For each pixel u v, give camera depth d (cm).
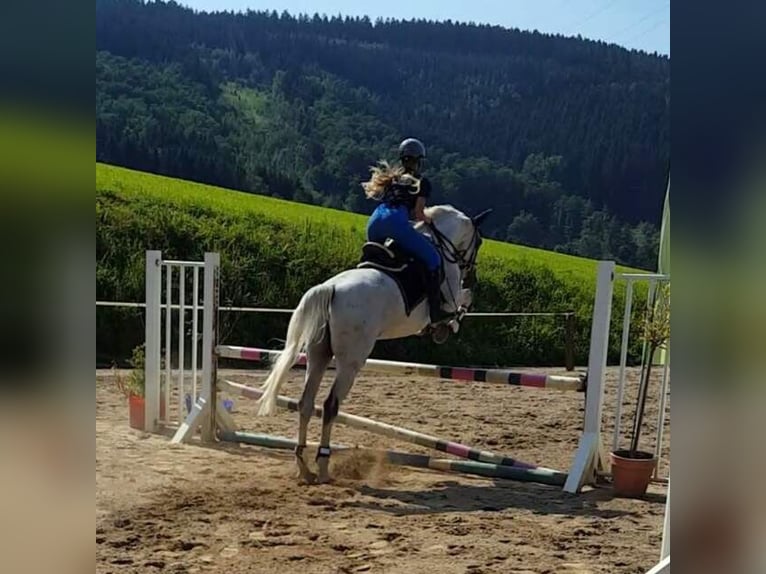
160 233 1509
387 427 636
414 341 1594
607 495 559
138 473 572
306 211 2052
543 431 829
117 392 999
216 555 404
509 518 489
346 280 578
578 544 435
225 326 1409
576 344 1738
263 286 1547
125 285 1404
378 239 611
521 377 612
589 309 1806
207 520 465
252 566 388
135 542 420
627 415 945
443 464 605
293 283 1574
